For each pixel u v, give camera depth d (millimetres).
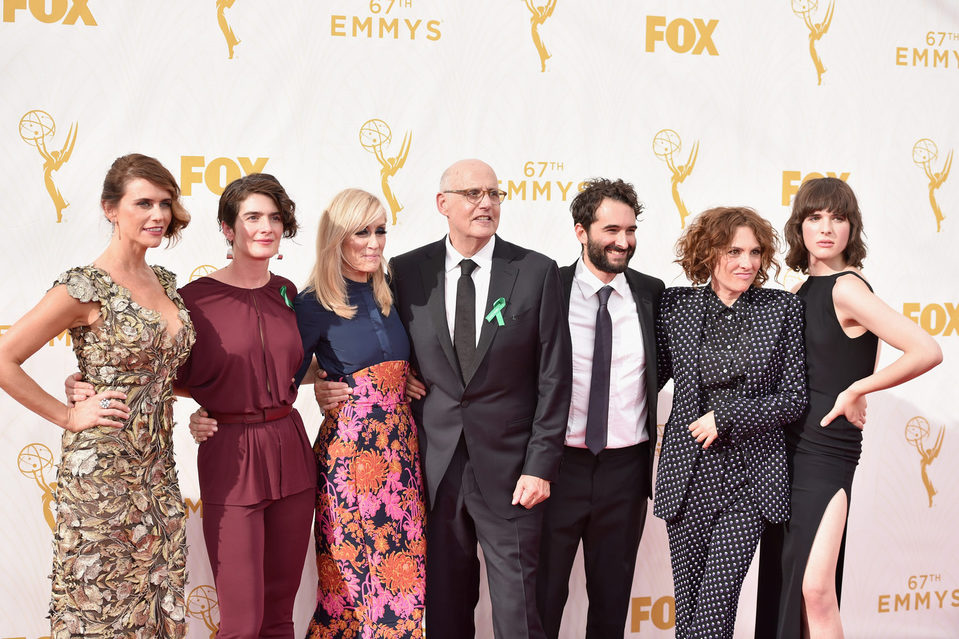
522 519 2297
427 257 2373
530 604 2285
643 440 2463
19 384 1884
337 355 2236
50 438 2656
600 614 2533
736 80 3008
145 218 1961
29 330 1887
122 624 1990
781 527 2318
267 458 2129
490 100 2850
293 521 2203
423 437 2330
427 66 2805
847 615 3184
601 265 2369
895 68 3109
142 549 2016
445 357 2281
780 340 2273
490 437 2277
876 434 3166
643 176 2971
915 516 3201
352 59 2756
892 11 3088
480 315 2295
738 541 2246
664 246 3002
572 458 2449
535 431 2285
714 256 2279
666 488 2354
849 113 3092
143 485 2020
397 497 2240
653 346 2416
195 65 2662
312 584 2826
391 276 2387
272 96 2717
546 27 2865
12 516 2643
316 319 2256
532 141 2885
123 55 2617
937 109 3150
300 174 2750
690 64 2973
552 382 2285
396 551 2236
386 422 2238
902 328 2148
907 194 3150
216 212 2715
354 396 2229
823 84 3066
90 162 2625
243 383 2107
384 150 2797
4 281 2594
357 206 2207
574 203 2451
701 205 3016
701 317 2350
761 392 2262
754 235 2246
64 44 2580
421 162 2822
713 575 2262
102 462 1939
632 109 2943
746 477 2273
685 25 2957
